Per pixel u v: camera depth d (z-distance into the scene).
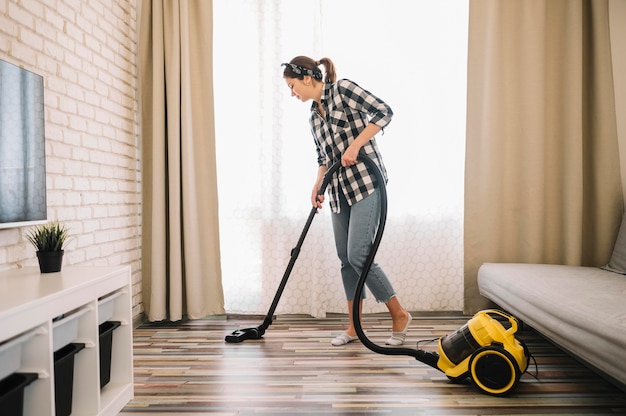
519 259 2.67
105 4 2.31
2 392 1.06
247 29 2.73
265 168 2.74
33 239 1.63
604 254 2.57
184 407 1.55
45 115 1.79
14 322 1.02
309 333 2.42
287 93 2.71
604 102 2.56
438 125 2.73
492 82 2.60
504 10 2.62
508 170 2.66
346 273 2.26
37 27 1.74
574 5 2.55
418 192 2.74
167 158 2.64
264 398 1.62
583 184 2.67
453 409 1.53
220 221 2.77
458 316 2.74
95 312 1.38
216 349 2.16
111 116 2.37
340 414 1.49
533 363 1.96
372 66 2.71
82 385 1.38
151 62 2.63
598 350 1.36
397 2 2.71
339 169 2.11
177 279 2.58
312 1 2.69
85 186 2.10
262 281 2.75
